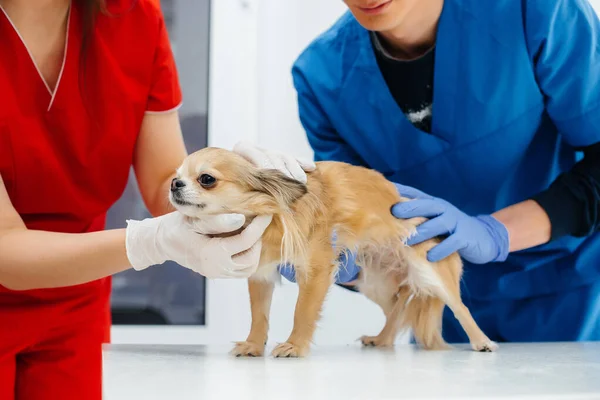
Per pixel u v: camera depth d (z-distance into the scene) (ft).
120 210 9.71
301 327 4.35
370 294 5.60
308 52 6.29
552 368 3.61
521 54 5.37
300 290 4.39
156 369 3.60
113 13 4.46
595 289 5.87
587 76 5.26
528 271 5.96
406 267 5.16
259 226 3.93
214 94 9.47
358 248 4.90
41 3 4.20
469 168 5.79
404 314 5.34
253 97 9.53
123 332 9.68
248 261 3.86
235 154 4.20
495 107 5.51
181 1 9.53
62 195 4.30
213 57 9.43
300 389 2.90
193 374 3.39
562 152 6.00
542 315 5.99
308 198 4.30
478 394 2.73
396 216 4.88
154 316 9.96
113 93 4.41
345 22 6.19
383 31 5.48
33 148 4.08
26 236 3.65
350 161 6.26
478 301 6.16
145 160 4.79
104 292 5.01
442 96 5.61
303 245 4.24
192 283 9.97
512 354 4.44
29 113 4.11
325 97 6.05
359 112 5.90
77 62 4.30
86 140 4.31
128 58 4.49
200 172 4.00
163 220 3.83
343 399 2.65
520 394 2.73
